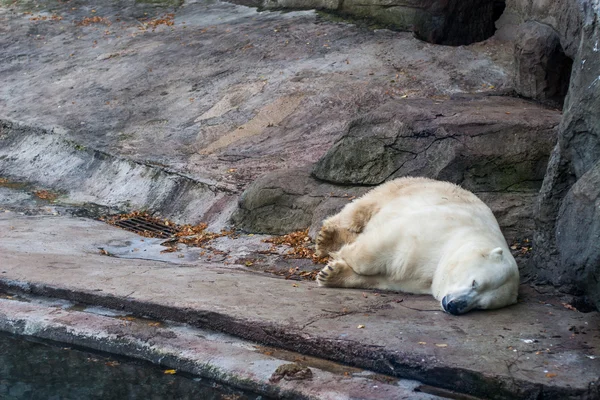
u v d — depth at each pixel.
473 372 5.29
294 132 12.07
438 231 6.94
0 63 16.56
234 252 9.09
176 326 6.60
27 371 6.10
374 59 13.88
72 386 5.81
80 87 14.90
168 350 6.17
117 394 5.67
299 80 13.49
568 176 7.16
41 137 13.37
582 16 7.03
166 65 15.20
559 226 6.65
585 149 6.75
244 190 10.02
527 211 8.30
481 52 13.77
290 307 6.59
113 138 12.82
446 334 5.89
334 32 15.32
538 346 5.67
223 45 15.59
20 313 6.94
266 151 11.70
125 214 11.03
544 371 5.27
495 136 8.70
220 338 6.34
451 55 13.66
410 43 14.29
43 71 15.94
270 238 9.38
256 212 9.71
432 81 12.73
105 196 11.70
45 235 9.59
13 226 10.02
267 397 5.56
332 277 7.32
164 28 17.45
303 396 5.41
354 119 9.52
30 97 14.80
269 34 15.74
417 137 9.05
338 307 6.60
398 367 5.57
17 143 13.59
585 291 6.46
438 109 9.38
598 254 5.96
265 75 13.98
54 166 12.75
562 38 9.80
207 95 13.74
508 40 14.18
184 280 7.48
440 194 7.53
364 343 5.75
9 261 8.09
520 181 8.65
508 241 8.20
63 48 17.03
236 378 5.73
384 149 9.26
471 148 8.73
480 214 7.29
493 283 6.34
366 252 7.12
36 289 7.38
